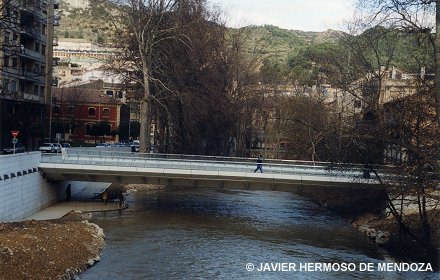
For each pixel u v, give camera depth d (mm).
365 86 45250
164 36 57781
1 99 63812
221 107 62281
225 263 28719
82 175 44844
